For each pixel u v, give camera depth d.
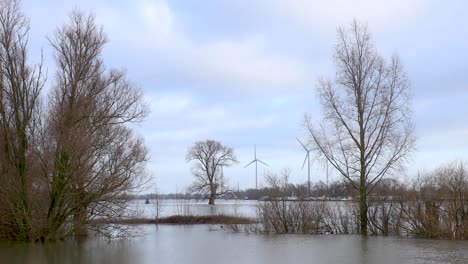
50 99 30.45
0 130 28.48
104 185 28.95
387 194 33.19
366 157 33.53
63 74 31.12
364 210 33.62
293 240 30.25
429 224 31.05
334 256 22.80
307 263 20.73
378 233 33.22
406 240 29.67
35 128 29.03
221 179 89.19
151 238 32.09
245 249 25.70
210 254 23.59
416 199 31.78
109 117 30.59
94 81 31.45
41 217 28.48
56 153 28.16
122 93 33.59
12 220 28.59
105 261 21.31
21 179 28.22
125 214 31.11
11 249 25.16
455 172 30.84
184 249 25.72
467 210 30.11
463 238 29.91
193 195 88.31
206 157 88.88
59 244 27.52
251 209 63.16
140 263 20.77
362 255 23.08
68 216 29.02
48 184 28.28
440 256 22.61
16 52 29.72
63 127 28.30
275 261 21.38
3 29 29.61
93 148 28.86
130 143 31.86
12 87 29.22
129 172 30.44
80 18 32.38
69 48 31.67
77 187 28.34
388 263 20.67
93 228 29.77
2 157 28.12
